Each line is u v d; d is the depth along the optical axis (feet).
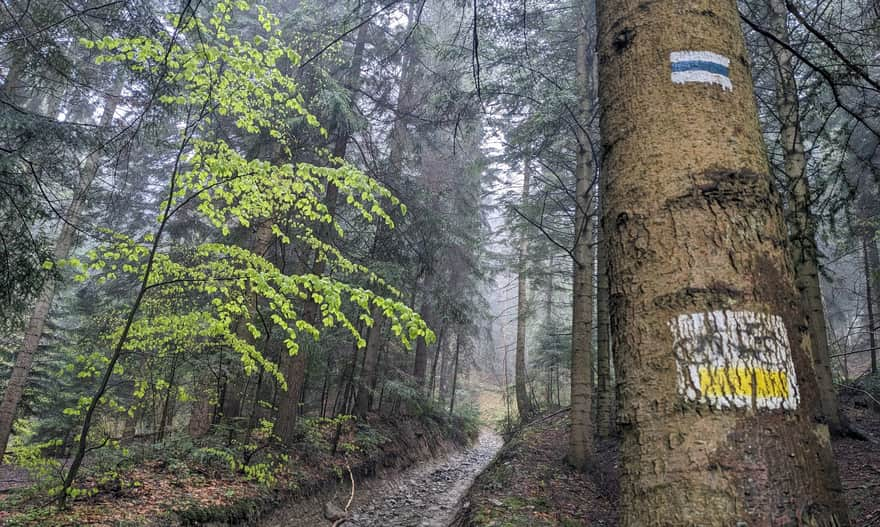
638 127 4.17
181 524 17.24
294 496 24.20
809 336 3.70
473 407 84.84
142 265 17.03
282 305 16.02
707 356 3.36
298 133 30.01
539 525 16.31
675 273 3.64
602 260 31.01
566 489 20.24
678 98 4.09
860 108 12.94
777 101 16.66
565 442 30.71
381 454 36.11
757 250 3.64
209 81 15.96
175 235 35.14
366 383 39.22
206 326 19.89
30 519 15.12
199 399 26.94
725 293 3.49
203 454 22.07
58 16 19.44
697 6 4.43
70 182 23.44
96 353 17.85
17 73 22.93
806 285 20.15
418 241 37.93
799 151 17.89
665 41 4.33
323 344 31.65
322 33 27.99
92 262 15.40
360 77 33.91
